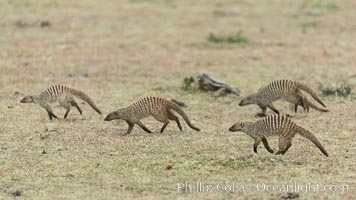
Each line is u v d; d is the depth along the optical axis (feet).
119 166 122.83
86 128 149.48
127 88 193.06
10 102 173.58
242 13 338.13
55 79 202.18
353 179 115.85
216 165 122.62
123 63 228.43
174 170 120.37
